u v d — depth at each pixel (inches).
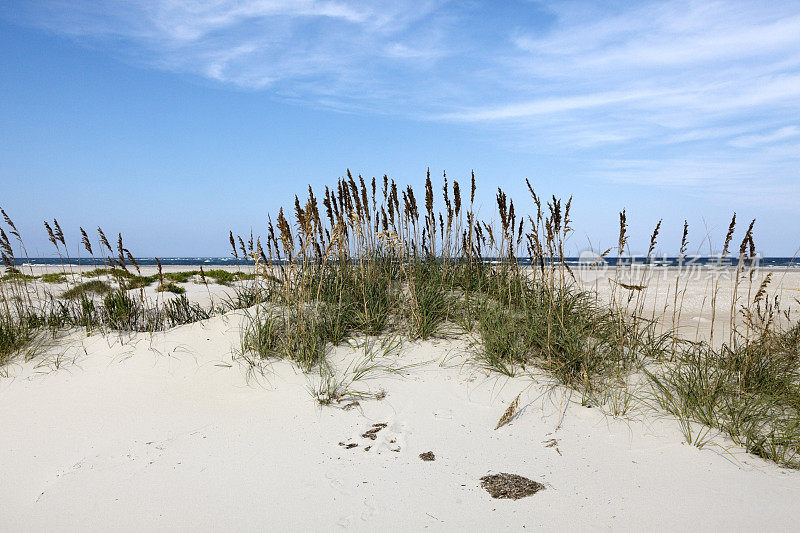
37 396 185.5
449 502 118.8
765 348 196.4
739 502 116.5
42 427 165.3
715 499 118.0
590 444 148.0
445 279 283.7
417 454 143.3
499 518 111.8
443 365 202.7
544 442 149.6
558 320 215.3
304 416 167.9
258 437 155.4
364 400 177.5
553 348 201.0
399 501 119.5
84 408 177.0
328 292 256.7
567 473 131.7
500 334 212.8
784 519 108.9
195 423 165.6
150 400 181.2
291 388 186.4
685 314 382.6
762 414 159.5
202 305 374.6
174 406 177.2
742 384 177.2
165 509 119.0
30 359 213.9
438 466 136.5
